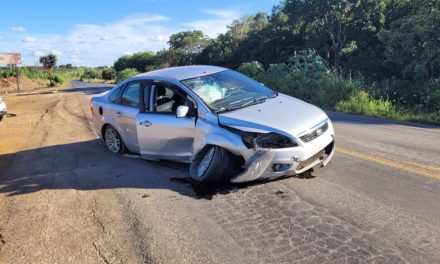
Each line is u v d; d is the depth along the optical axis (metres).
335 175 5.66
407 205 4.50
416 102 15.38
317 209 4.58
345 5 46.47
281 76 21.77
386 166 5.94
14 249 4.40
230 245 3.96
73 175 6.94
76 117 15.22
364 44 47.62
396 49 27.27
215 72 6.72
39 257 4.15
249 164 5.08
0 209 5.67
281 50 60.75
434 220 4.09
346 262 3.46
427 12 24.89
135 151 7.49
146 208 5.10
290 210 4.62
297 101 6.12
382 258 3.47
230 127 5.35
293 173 5.14
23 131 13.02
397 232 3.90
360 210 4.46
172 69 7.14
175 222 4.61
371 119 11.52
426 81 22.03
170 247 4.05
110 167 7.14
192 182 5.87
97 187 6.13
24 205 5.71
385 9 45.28
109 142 8.15
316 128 5.23
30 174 7.38
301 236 3.99
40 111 19.48
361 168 5.92
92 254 4.10
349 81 16.89
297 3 52.47
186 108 5.83
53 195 6.00
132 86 7.30
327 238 3.90
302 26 54.81
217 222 4.50
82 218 5.02
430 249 3.55
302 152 5.00
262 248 3.84
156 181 6.11
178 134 6.19
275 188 5.33
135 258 3.92
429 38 23.81
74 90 44.66
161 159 6.85
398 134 8.48
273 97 6.27
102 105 7.99
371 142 7.67
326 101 16.11
